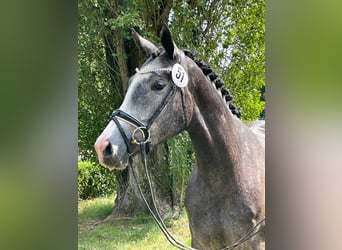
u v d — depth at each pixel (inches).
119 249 135.3
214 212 69.8
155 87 60.9
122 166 59.9
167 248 135.1
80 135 163.9
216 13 150.9
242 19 152.2
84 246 136.8
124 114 59.9
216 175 68.2
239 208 69.1
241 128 73.4
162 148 152.9
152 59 63.6
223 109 69.0
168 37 62.1
